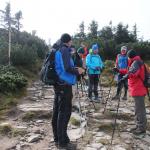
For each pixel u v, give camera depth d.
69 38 2.88
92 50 5.14
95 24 22.16
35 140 3.22
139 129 3.54
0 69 6.69
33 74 8.12
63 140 2.96
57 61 2.83
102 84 7.18
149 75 3.53
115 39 19.30
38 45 10.88
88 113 4.29
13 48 8.44
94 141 3.21
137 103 3.53
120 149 3.03
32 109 4.34
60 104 2.91
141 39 19.23
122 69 5.18
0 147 3.04
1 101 4.78
